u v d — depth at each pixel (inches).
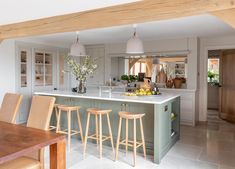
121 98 137.0
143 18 98.3
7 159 59.9
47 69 245.9
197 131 189.2
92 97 145.3
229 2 81.6
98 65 271.1
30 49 224.1
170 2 92.4
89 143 155.9
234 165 118.6
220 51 243.4
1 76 196.1
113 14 106.0
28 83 222.2
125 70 270.1
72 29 121.4
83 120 162.4
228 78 230.5
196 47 211.5
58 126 151.7
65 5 104.8
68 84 273.0
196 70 213.5
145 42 237.6
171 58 236.1
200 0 86.6
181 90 214.4
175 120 163.6
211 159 126.7
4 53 198.4
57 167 78.7
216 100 304.8
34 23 134.9
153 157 130.6
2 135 77.8
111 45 259.3
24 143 69.7
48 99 95.1
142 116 126.6
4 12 116.6
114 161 123.8
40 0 97.2
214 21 148.5
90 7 108.0
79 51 174.1
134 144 120.3
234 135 176.9
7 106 110.0
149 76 250.1
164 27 167.9
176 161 124.2
